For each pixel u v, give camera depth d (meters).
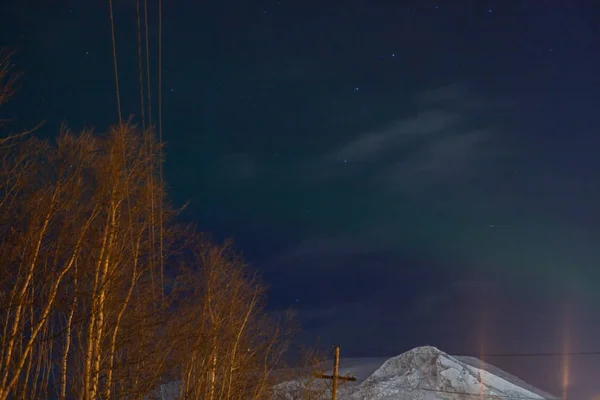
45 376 20.88
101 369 21.41
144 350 23.14
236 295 30.33
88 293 21.42
